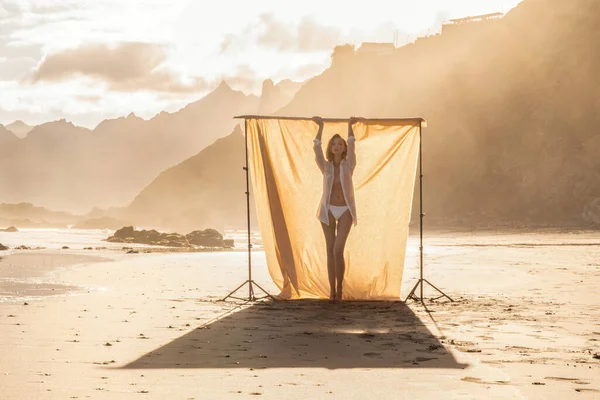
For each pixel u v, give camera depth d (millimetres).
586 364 5469
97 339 6625
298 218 10625
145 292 11344
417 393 4477
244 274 15477
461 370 5230
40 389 4531
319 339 6711
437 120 108562
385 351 6070
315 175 10672
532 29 103500
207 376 4984
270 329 7344
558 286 12586
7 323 7625
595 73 90250
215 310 8984
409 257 23906
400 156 10680
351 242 10547
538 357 5773
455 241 48375
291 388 4605
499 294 11148
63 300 10016
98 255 24500
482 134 101125
